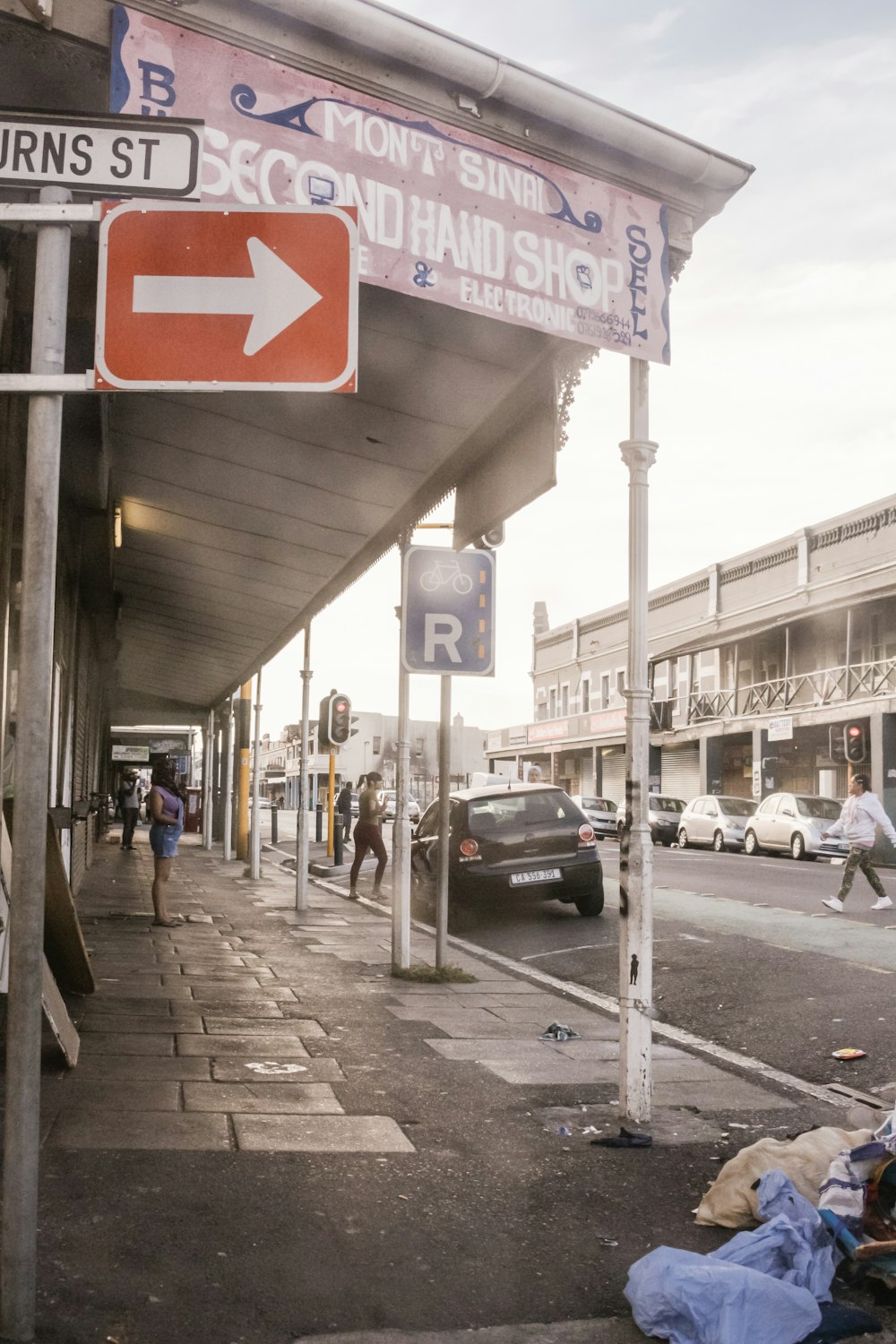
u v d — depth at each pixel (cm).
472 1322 319
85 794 1736
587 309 538
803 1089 608
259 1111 504
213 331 301
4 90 461
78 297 562
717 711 4003
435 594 884
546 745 5541
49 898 689
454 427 744
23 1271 284
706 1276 312
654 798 3591
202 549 1183
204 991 800
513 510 721
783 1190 373
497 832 1346
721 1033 775
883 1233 363
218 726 3628
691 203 571
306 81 473
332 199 476
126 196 303
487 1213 400
